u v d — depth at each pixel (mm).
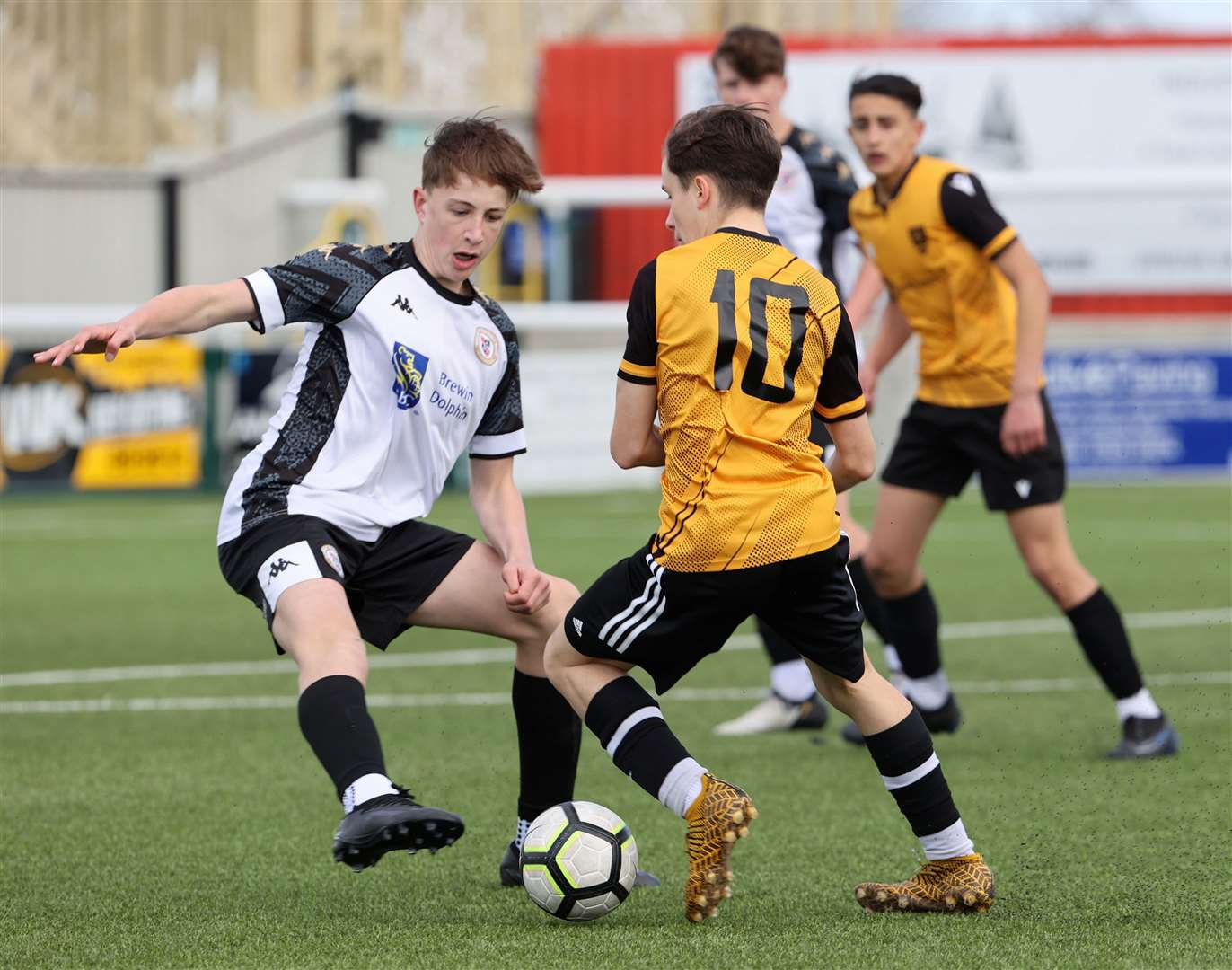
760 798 17906
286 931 12469
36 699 24547
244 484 13555
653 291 12547
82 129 101625
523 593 13453
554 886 12422
